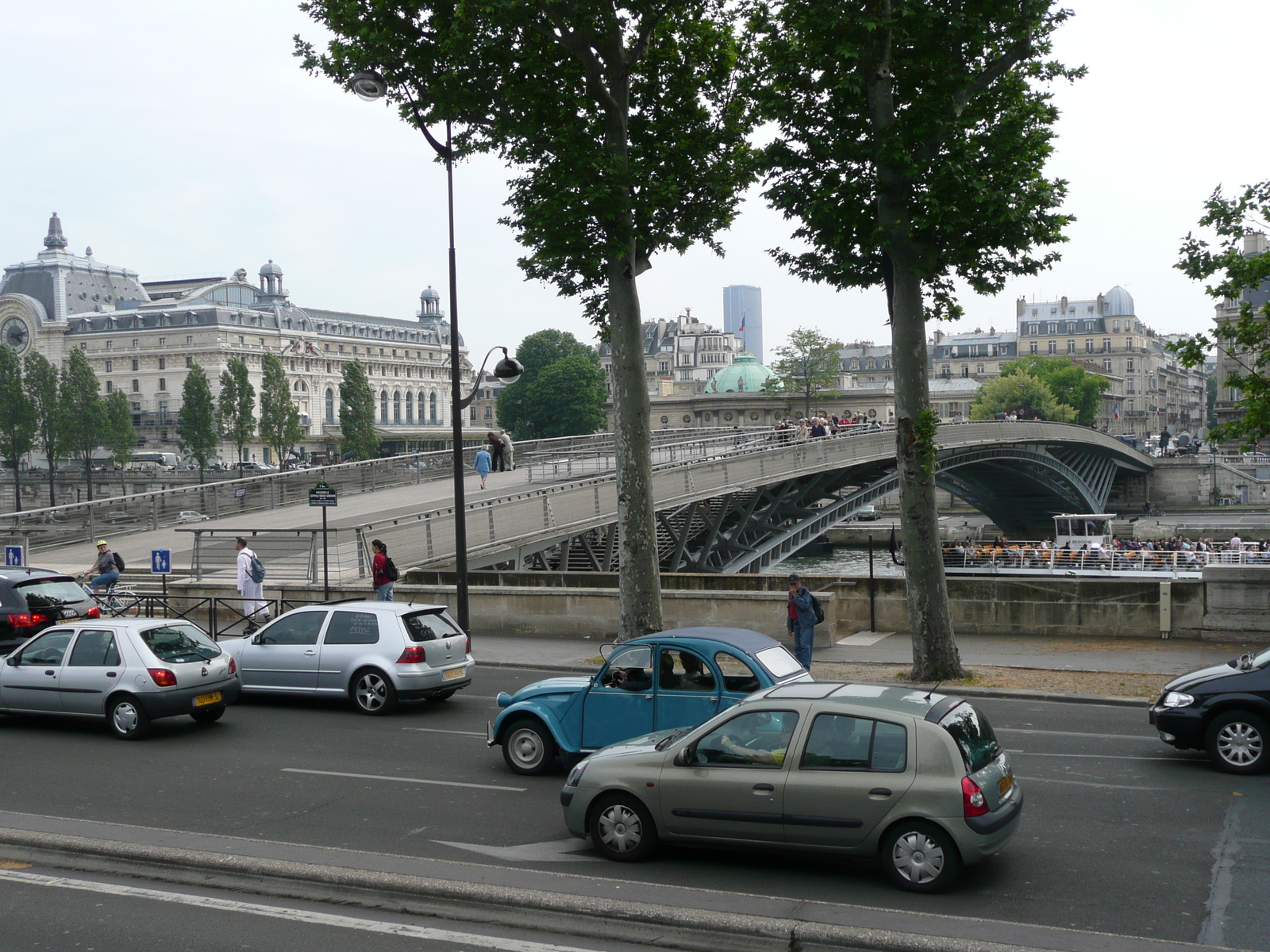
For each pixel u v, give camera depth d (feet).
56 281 577.02
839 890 29.35
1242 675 42.65
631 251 67.00
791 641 77.46
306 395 573.33
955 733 29.73
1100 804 37.78
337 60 67.05
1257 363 64.95
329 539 104.47
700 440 184.14
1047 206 59.00
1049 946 24.41
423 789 40.96
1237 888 29.40
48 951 25.90
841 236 62.54
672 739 32.99
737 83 67.00
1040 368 485.97
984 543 219.20
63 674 52.06
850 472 175.11
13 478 359.87
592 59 65.41
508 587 87.30
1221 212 62.23
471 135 71.46
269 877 30.48
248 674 58.29
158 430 538.06
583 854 32.91
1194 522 333.01
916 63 59.36
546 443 215.51
